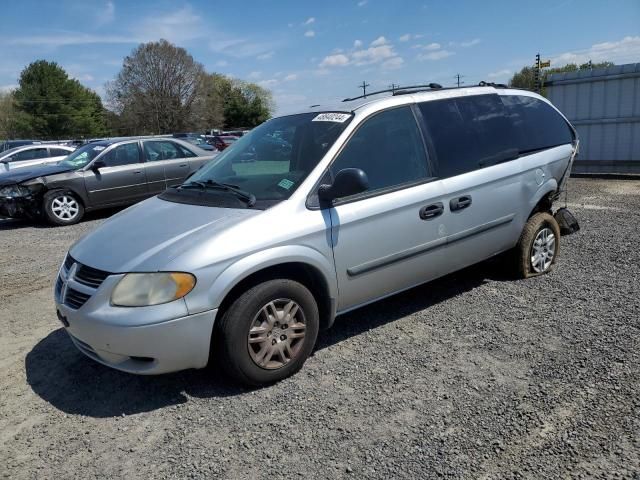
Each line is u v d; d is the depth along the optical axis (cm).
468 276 530
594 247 624
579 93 1280
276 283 327
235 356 317
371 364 359
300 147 391
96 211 1115
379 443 273
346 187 333
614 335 379
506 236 478
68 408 327
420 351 374
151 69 7275
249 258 314
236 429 293
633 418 279
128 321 296
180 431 295
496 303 456
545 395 307
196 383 345
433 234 407
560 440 266
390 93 434
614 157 1252
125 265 308
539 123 522
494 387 320
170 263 301
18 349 420
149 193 1045
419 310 450
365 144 381
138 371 306
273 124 441
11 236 902
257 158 407
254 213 331
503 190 460
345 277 362
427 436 276
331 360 368
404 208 384
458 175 425
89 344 315
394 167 391
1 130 7381
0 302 541
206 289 303
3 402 338
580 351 358
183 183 429
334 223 350
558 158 524
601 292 468
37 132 7412
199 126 7588
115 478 260
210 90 7675
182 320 299
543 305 445
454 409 299
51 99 7425
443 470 250
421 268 408
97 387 350
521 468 248
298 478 251
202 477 256
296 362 345
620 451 254
